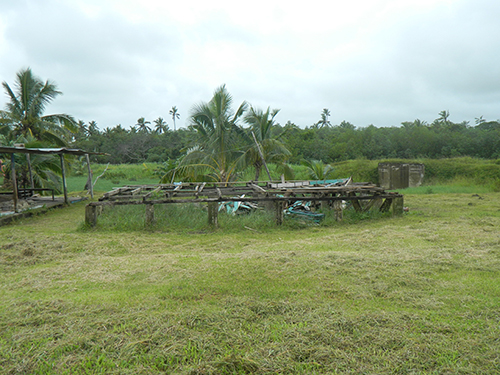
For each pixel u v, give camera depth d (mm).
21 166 15414
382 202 10750
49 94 17500
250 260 5352
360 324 3217
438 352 2791
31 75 16797
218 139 16172
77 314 3512
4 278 4836
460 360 2695
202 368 2590
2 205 12156
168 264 5293
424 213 10484
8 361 2713
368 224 9094
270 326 3238
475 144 32188
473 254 5668
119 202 8516
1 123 16859
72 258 5969
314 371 2562
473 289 4145
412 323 3270
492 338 2992
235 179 18594
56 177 17266
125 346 2879
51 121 17938
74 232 8273
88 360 2717
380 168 24562
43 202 13164
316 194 10586
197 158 15781
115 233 8078
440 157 32094
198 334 3068
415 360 2701
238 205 10297
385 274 4660
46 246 6641
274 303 3721
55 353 2809
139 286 4414
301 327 3184
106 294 4102
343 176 25250
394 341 2961
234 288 4199
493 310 3531
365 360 2713
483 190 18188
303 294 4012
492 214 10000
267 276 4594
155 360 2701
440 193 17500
